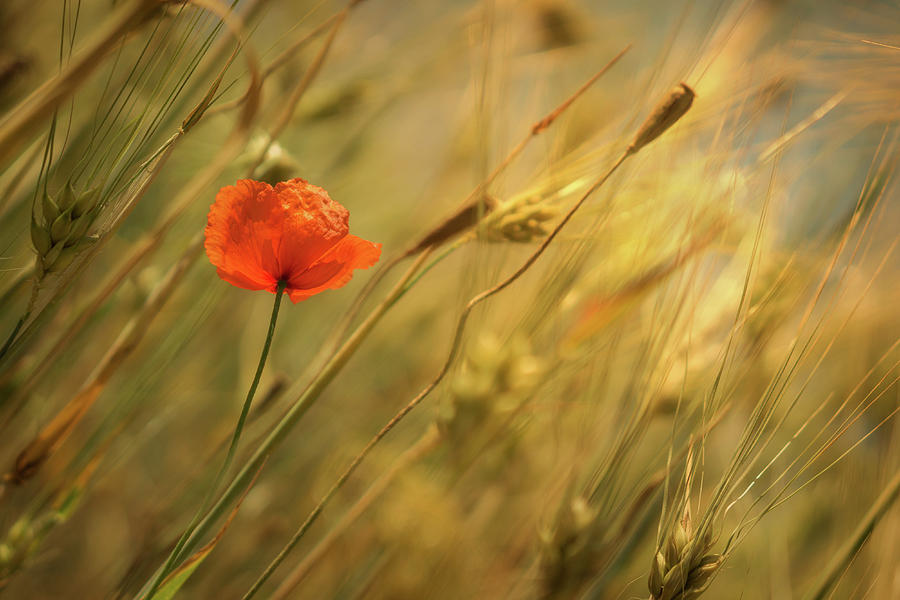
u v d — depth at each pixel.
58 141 0.68
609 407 0.75
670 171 0.72
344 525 0.69
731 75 0.74
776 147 0.68
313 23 0.87
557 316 0.73
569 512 0.71
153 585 0.60
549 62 0.88
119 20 0.53
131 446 0.79
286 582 0.68
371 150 1.13
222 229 0.58
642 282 0.73
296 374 0.99
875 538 0.75
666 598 0.62
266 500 0.90
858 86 0.73
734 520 0.91
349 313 0.68
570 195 0.67
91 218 0.58
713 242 0.70
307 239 0.58
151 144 0.63
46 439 0.65
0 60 0.66
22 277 0.63
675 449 0.72
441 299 1.14
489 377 0.71
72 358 0.73
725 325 0.74
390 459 0.89
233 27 0.57
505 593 0.77
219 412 1.08
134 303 0.76
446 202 1.07
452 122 1.06
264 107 0.78
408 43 0.94
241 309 0.97
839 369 0.86
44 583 0.88
